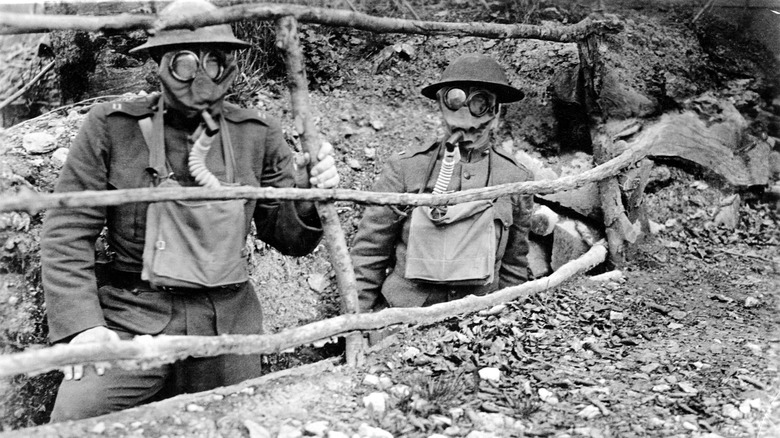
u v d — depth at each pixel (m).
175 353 2.61
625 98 4.91
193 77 2.91
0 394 3.64
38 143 4.02
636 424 2.89
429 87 3.98
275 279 4.37
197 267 3.00
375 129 5.05
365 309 4.01
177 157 3.09
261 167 3.28
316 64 5.35
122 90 4.82
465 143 3.88
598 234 4.78
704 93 5.17
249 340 2.78
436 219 3.75
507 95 3.95
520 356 3.42
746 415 2.98
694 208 4.98
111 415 2.72
